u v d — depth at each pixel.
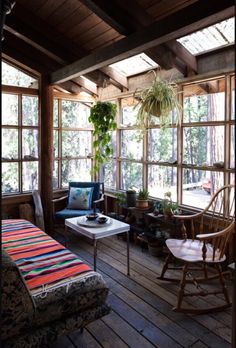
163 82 3.35
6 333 1.65
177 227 3.43
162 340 2.12
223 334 2.19
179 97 3.57
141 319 2.37
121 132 4.68
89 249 3.93
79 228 3.11
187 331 2.22
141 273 3.19
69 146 4.96
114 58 3.08
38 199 4.46
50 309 1.79
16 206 4.43
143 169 4.21
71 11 3.48
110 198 4.89
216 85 3.22
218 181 3.27
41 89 4.39
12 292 1.63
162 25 2.49
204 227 3.35
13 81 4.32
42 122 4.45
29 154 4.52
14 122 4.36
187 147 3.59
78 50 4.05
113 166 4.88
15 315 1.65
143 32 2.68
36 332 1.77
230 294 2.73
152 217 3.65
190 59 3.28
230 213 3.07
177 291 2.81
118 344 2.08
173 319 2.37
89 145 5.21
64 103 4.85
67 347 2.04
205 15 2.14
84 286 1.96
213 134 3.29
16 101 4.36
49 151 4.52
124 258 3.62
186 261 2.42
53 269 2.16
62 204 4.89
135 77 4.22
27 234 2.98
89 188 4.58
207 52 3.17
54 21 3.75
